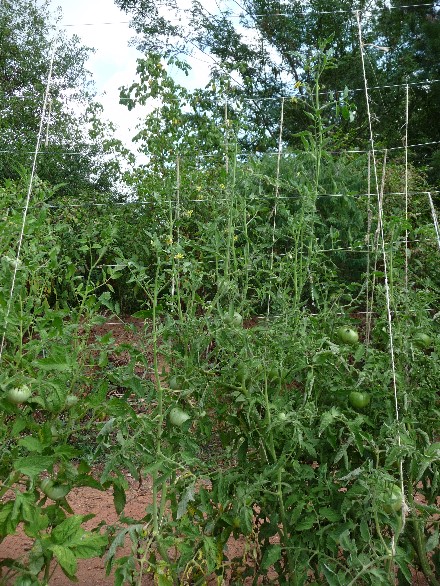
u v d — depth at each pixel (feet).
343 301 21.63
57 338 8.68
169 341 8.95
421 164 46.80
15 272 8.09
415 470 8.00
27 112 41.04
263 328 8.69
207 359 8.80
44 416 10.09
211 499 8.14
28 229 9.05
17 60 46.29
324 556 7.77
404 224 9.51
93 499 15.48
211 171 21.74
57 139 38.06
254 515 8.75
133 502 15.10
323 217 21.74
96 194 30.66
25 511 6.97
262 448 8.39
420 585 9.71
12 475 7.42
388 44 52.70
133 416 7.89
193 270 9.63
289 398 8.54
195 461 7.99
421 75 50.93
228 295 9.99
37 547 7.10
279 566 8.43
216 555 8.36
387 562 7.73
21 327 7.99
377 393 8.30
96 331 15.10
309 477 7.96
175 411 8.13
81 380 8.81
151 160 26.12
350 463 8.45
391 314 9.29
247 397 8.15
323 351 8.25
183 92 24.91
